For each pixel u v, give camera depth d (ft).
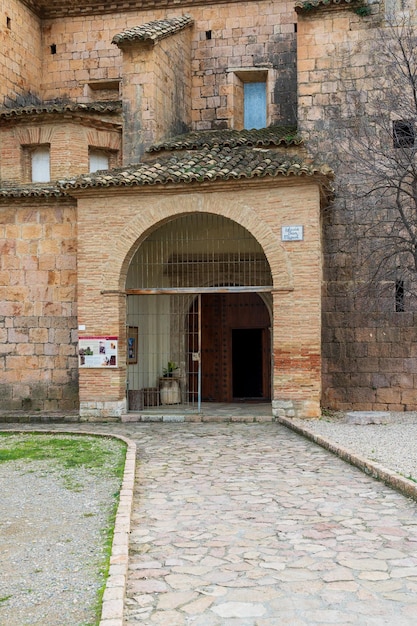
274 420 52.26
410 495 28.53
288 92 70.44
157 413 55.62
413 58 54.65
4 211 60.18
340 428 47.01
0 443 44.27
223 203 52.95
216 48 71.87
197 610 17.66
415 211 56.03
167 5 72.23
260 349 77.56
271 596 18.47
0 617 17.34
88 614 17.40
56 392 59.41
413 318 58.70
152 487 31.07
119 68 73.15
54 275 59.62
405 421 51.55
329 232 60.18
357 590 18.79
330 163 60.18
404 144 57.98
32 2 71.67
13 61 68.44
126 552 21.34
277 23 70.79
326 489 30.32
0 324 60.13
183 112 70.64
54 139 63.77
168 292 54.54
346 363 59.62
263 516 26.11
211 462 36.83
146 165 57.16
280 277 51.78
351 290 59.62
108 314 54.65
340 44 60.49
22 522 25.89
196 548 22.45
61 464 36.55
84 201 55.21
